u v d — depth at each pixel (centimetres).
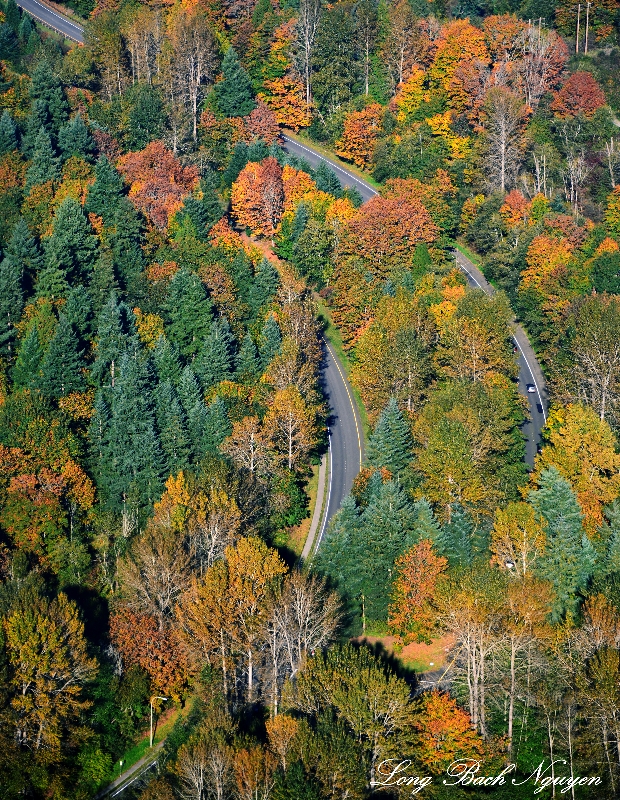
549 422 14612
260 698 10544
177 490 12700
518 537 11925
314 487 14925
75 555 12706
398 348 15188
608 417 14325
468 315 15562
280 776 8950
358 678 9638
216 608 10794
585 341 14550
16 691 10494
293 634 10631
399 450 13938
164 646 11306
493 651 10294
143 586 11625
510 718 9869
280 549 13675
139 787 10425
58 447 13762
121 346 15275
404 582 11694
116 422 14150
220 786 9131
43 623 10569
